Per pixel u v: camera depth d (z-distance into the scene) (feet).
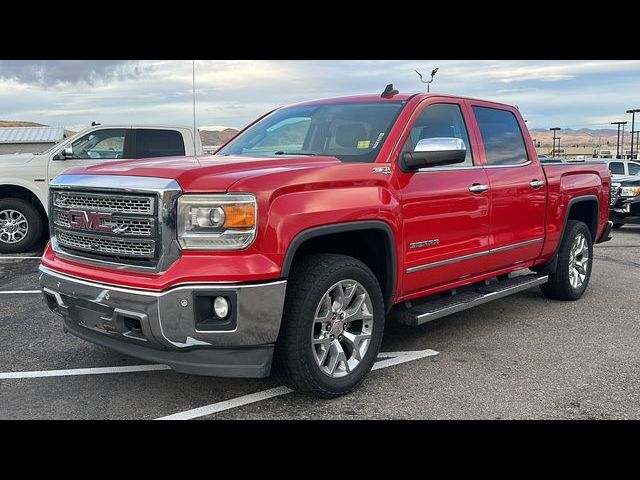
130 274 11.10
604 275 26.58
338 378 12.27
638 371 14.21
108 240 11.51
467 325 18.21
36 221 31.63
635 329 17.83
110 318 11.26
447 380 13.53
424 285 14.67
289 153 15.02
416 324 14.07
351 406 12.07
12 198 31.48
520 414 11.73
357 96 16.39
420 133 14.76
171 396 12.57
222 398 12.46
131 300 10.78
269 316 10.86
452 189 14.88
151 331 10.70
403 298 14.29
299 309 11.46
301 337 11.50
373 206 12.60
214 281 10.47
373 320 13.00
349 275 12.28
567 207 19.99
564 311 19.98
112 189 11.24
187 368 11.02
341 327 12.46
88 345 16.02
